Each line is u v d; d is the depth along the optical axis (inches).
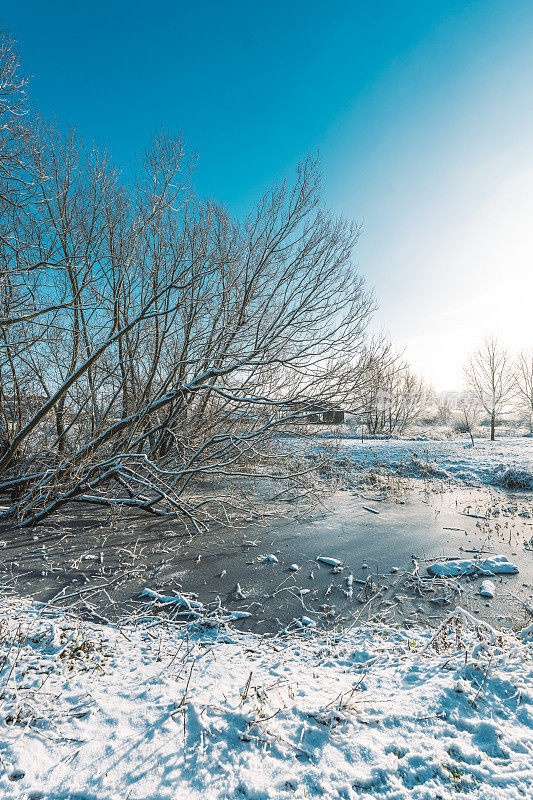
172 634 178.4
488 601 219.5
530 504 426.9
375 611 210.7
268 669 139.9
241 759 89.1
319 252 371.9
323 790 80.6
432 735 94.3
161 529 336.5
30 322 312.5
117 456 317.1
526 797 77.4
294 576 251.3
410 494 476.7
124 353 388.8
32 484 351.3
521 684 112.2
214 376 341.7
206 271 307.4
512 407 1258.6
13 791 81.3
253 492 459.8
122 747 93.5
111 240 348.5
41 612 185.6
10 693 113.2
